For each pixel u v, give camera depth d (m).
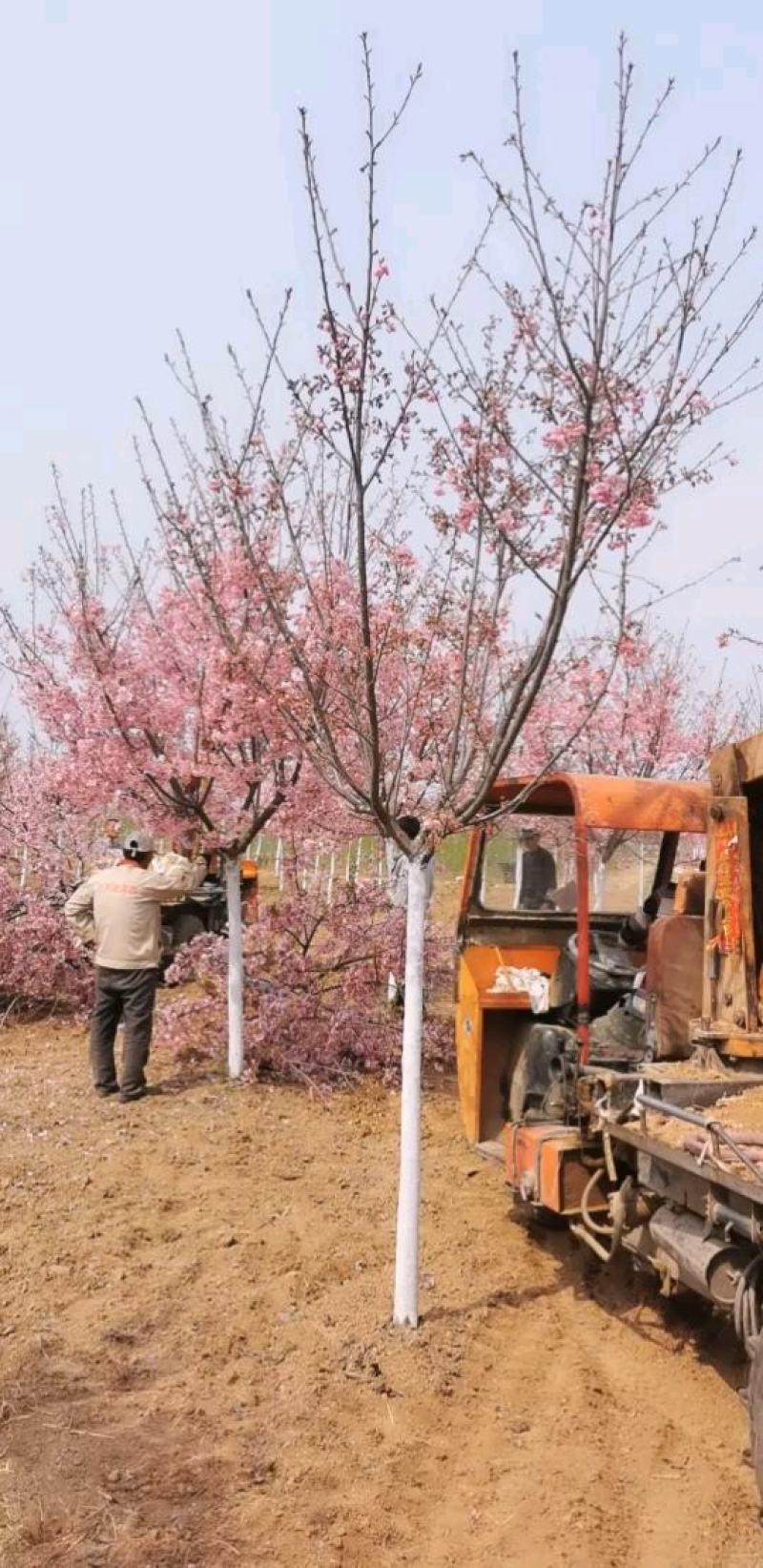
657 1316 5.78
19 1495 4.12
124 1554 3.80
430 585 6.66
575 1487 4.27
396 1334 5.33
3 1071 9.77
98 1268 6.02
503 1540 3.95
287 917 10.30
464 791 6.19
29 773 12.55
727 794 5.23
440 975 10.95
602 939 7.26
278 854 13.20
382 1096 9.58
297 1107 8.91
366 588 5.22
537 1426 4.71
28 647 9.80
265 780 9.20
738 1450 4.59
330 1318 5.50
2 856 12.59
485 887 7.48
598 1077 5.59
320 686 5.80
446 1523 4.05
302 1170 7.55
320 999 10.16
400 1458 4.40
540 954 7.52
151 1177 7.26
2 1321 5.47
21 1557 3.78
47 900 12.27
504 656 6.17
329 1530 3.97
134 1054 8.78
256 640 8.09
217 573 8.12
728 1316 5.45
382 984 10.85
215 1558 3.80
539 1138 6.02
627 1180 5.45
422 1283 5.97
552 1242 6.61
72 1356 5.15
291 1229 6.55
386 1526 4.00
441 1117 9.12
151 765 8.73
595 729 11.27
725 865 5.20
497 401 5.10
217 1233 6.47
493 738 5.36
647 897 7.21
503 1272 6.18
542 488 5.14
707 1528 4.07
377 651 6.07
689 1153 4.51
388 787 6.33
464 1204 7.17
